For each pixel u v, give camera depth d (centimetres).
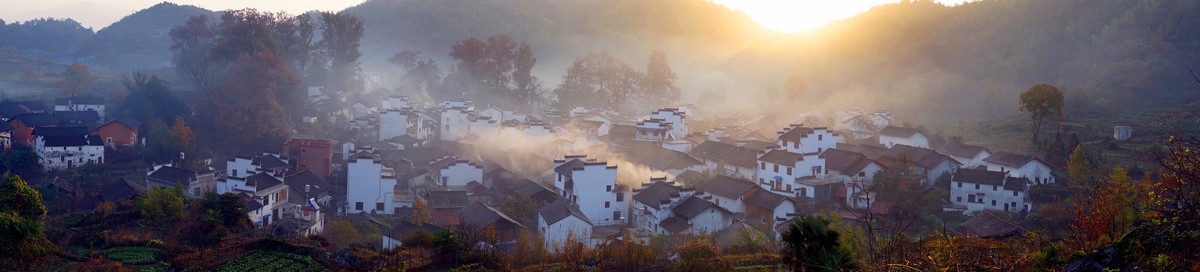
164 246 4838
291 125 11075
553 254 4900
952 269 2272
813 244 2350
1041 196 7162
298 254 4478
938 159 8019
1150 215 2631
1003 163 7831
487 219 5766
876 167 7619
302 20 14438
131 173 9062
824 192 7275
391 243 5212
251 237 4862
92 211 5903
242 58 10950
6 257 4084
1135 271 2072
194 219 5422
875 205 6875
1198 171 2356
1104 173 7362
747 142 9469
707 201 6369
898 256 2527
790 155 7562
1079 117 12044
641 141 9769
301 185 7331
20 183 4684
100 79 16238
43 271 4075
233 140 10394
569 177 6962
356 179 7244
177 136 9606
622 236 5791
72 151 9075
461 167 8125
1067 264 2208
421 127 11312
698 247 4412
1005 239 3272
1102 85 14475
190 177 7875
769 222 6406
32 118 10444
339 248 4744
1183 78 14250
